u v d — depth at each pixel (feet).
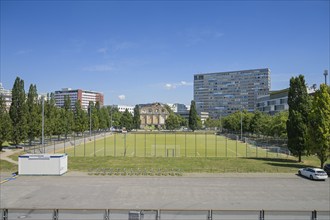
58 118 313.94
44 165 136.15
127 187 111.96
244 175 136.26
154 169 148.97
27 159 136.46
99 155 209.46
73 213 63.46
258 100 532.73
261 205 88.79
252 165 162.61
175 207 86.02
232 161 177.99
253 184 118.21
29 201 92.68
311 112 152.56
